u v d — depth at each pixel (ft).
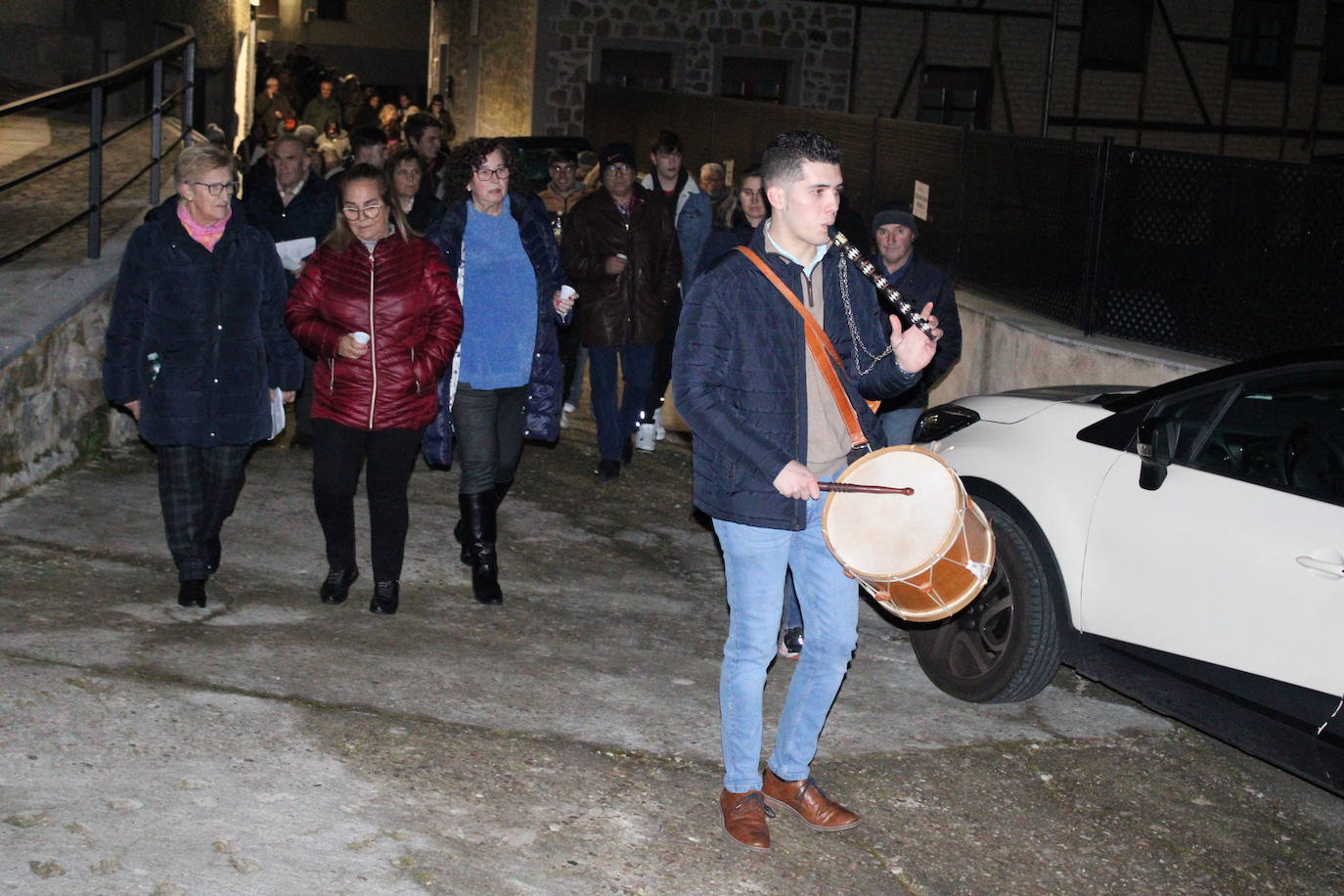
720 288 12.74
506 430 19.67
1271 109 83.15
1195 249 25.03
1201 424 15.70
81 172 34.45
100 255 25.90
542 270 19.38
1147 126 81.46
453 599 19.77
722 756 15.56
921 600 12.78
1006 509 17.33
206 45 50.06
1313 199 23.12
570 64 74.79
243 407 17.52
